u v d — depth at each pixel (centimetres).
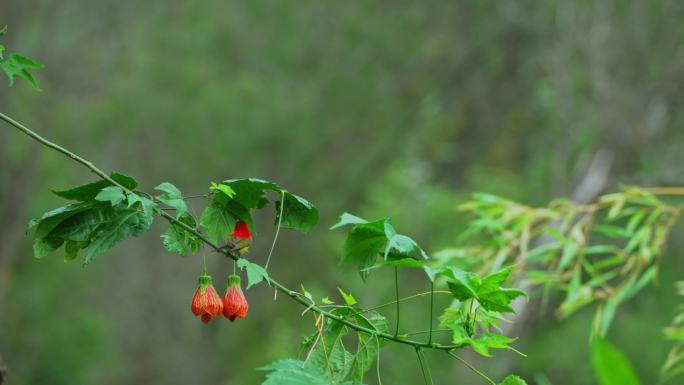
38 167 1691
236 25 2003
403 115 1972
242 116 1894
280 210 282
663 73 1350
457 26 1952
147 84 1908
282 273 1883
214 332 2045
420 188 1416
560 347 1275
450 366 1234
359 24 1998
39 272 1639
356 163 1969
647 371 1264
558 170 1332
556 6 1491
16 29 1583
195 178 1950
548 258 575
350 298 282
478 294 266
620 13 1406
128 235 267
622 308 1345
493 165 1850
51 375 1477
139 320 2133
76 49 1911
